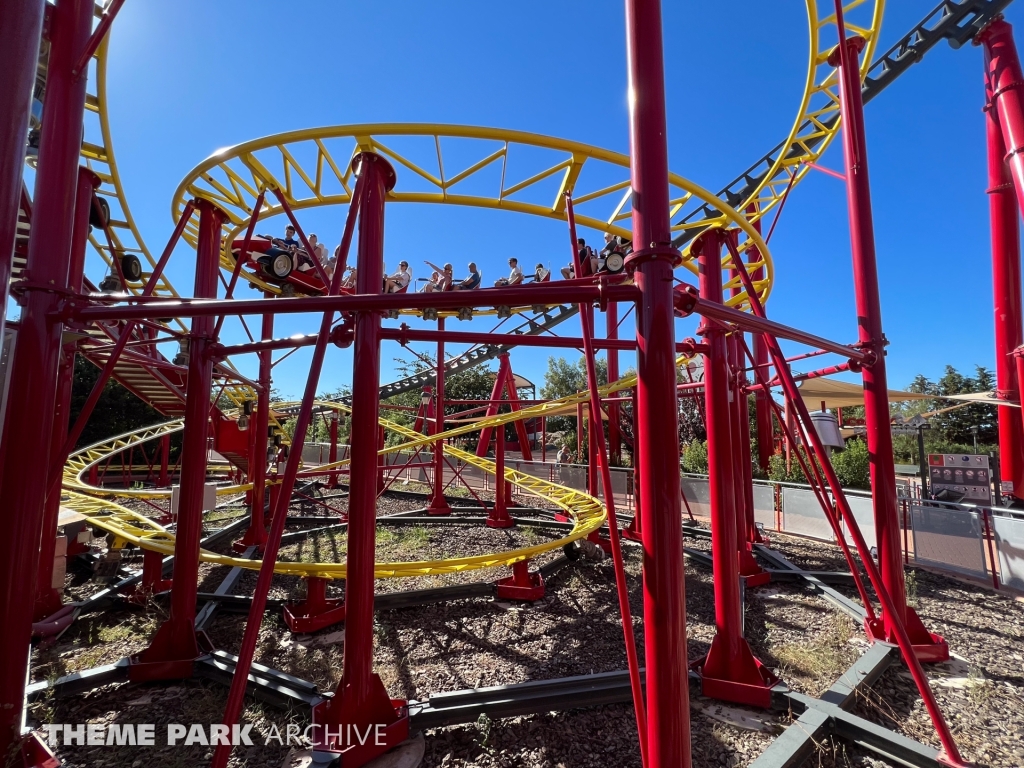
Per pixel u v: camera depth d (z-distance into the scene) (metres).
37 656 6.04
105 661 5.90
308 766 4.11
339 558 10.74
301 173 6.66
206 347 6.06
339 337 5.16
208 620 7.14
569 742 4.39
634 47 3.23
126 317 4.10
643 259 3.15
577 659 6.00
